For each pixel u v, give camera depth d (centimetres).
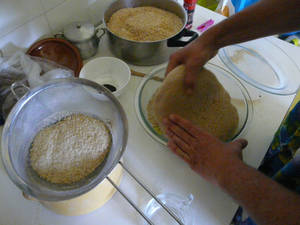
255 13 41
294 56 71
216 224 42
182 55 48
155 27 67
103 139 45
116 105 43
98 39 68
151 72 62
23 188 35
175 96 45
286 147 43
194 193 46
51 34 67
